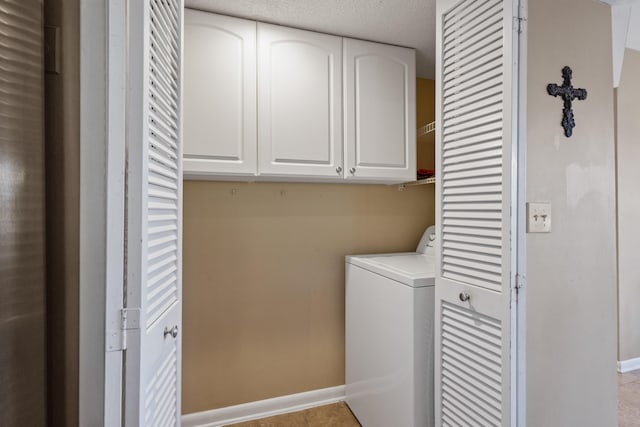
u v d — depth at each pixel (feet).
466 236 3.93
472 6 3.81
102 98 2.14
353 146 6.06
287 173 5.68
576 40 3.76
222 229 6.26
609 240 3.98
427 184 7.68
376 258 6.50
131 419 2.16
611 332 3.99
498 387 3.43
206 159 5.26
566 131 3.67
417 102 7.73
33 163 2.14
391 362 5.08
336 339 6.97
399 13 5.35
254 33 5.52
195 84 5.18
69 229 2.24
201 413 6.11
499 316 3.42
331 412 6.58
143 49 2.18
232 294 6.31
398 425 4.88
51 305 2.22
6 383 2.02
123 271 2.15
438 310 4.36
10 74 2.05
